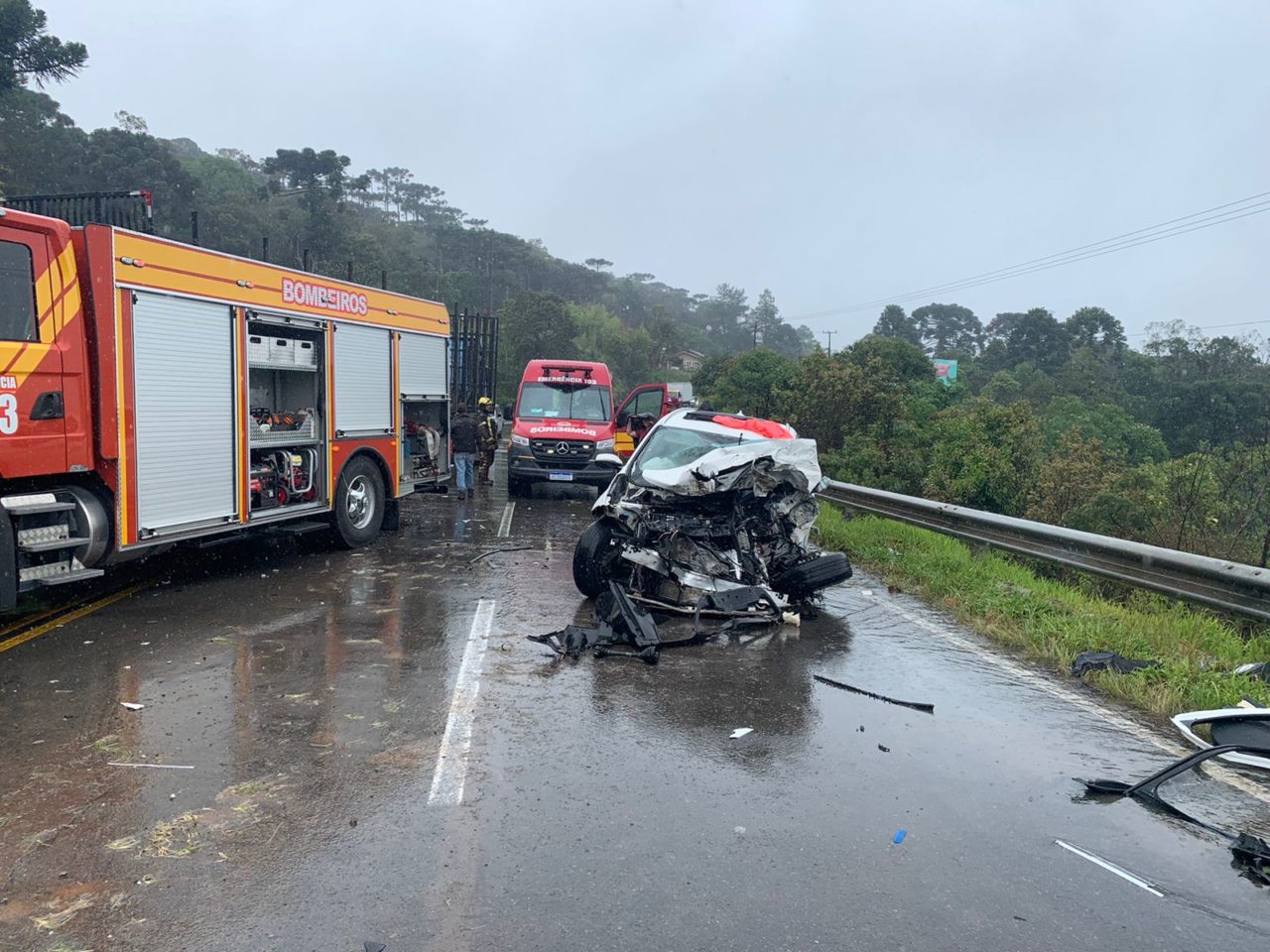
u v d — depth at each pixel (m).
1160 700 5.79
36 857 3.71
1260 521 16.67
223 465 8.91
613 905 3.39
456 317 21.27
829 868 3.71
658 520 8.12
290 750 4.84
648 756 4.87
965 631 7.84
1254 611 6.75
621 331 102.81
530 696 5.79
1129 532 17.11
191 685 5.90
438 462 13.73
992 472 20.42
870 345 43.47
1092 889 3.60
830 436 27.48
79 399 7.31
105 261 7.43
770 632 7.68
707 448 8.58
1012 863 3.79
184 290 8.29
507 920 3.28
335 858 3.71
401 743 4.96
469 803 4.23
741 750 4.99
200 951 3.08
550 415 18.47
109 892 3.45
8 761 4.67
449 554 11.05
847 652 7.09
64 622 7.50
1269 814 4.29
